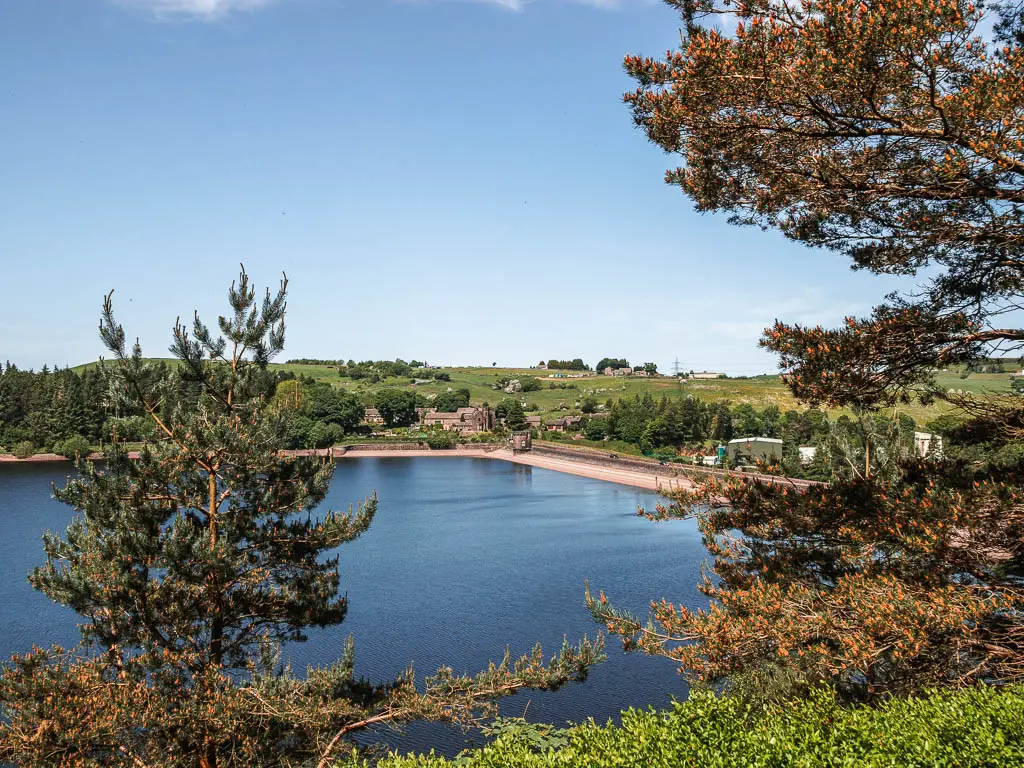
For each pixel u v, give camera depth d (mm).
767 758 7598
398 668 32312
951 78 11750
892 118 12086
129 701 14438
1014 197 11734
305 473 18609
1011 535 12180
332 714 16547
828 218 13781
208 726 14836
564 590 46312
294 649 35156
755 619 12625
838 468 20469
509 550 60719
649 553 58312
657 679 30172
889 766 7324
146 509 16281
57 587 15680
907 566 13391
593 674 30844
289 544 18281
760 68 12203
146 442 17344
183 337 17609
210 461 17469
